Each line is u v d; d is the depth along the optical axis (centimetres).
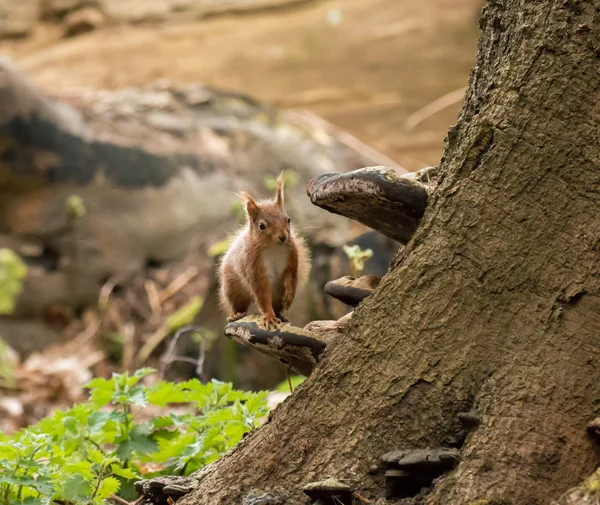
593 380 518
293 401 576
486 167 556
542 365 525
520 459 503
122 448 773
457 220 556
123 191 1989
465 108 611
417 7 2952
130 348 1820
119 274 1950
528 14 568
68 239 1923
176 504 585
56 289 1898
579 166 538
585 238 532
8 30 2986
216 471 591
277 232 762
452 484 503
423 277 557
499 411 518
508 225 546
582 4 550
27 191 1912
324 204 603
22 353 1825
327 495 526
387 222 602
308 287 1764
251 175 2102
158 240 1994
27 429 812
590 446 504
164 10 3047
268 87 2783
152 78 2809
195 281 1930
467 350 541
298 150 2184
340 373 565
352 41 2892
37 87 1980
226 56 2884
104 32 2994
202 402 825
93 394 812
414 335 552
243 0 3055
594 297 527
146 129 2142
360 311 576
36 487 617
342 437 553
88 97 2295
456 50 2841
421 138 2570
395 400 548
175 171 2044
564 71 548
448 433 536
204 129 2184
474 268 548
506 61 576
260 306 773
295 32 2942
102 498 677
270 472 564
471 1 2941
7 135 1884
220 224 2031
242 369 1667
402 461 519
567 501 478
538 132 547
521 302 538
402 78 2788
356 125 2631
